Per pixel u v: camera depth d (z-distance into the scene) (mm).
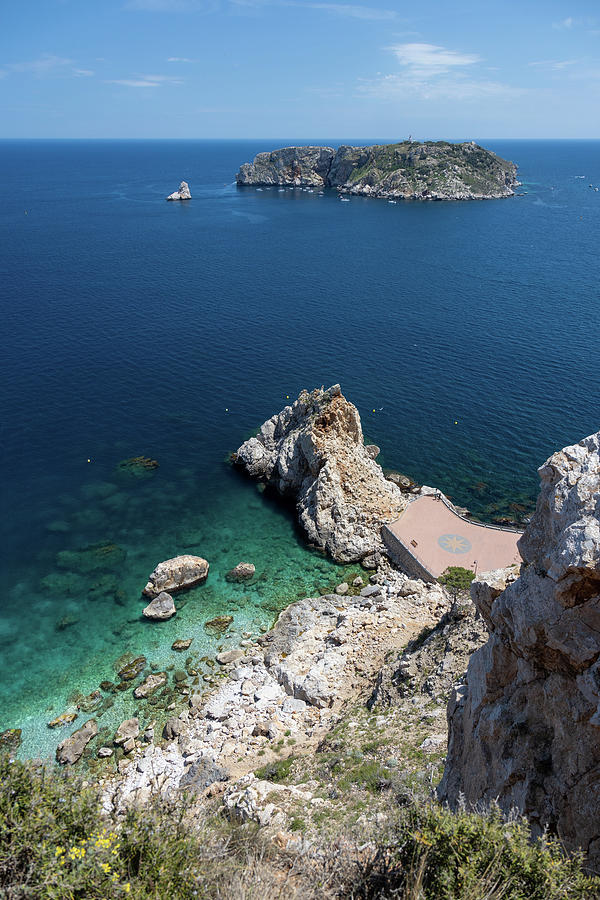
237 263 154750
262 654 40812
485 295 126938
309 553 52531
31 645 41906
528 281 137500
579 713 12531
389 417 75438
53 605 45594
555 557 12656
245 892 11289
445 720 25375
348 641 39219
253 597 47219
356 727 28000
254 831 16469
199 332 103750
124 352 93938
